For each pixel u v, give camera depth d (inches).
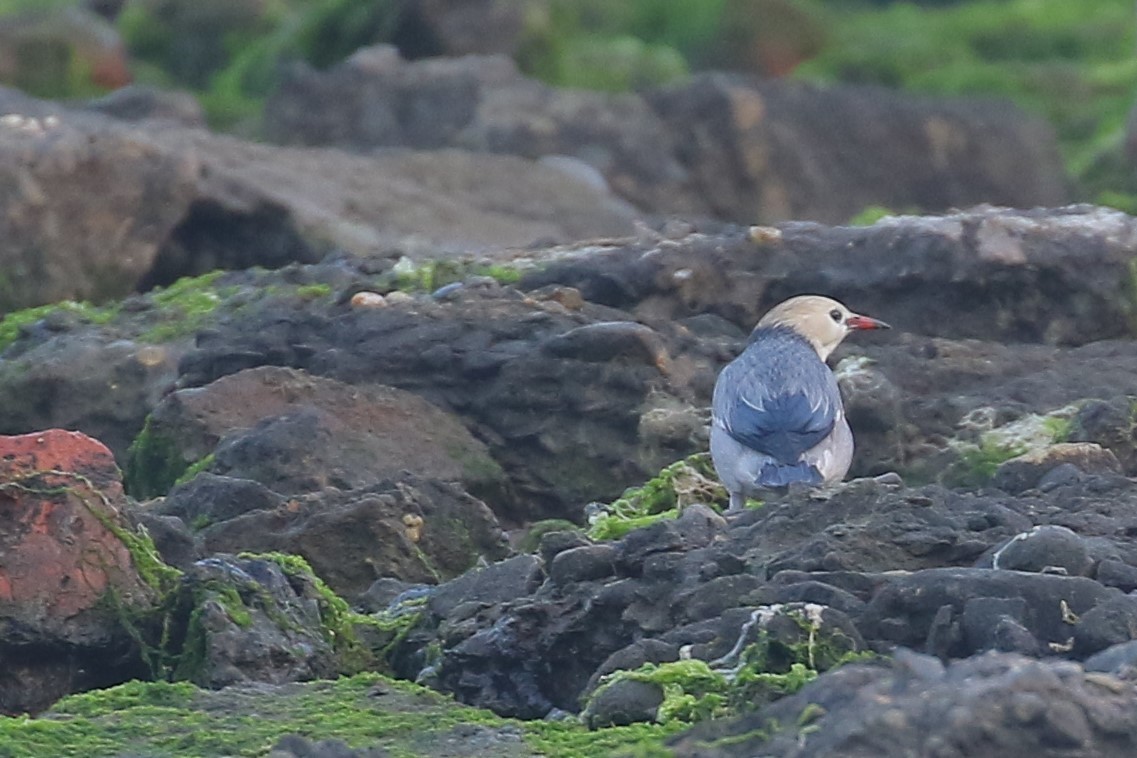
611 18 1854.1
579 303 677.3
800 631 373.7
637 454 621.9
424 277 709.9
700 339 663.1
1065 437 603.2
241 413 606.5
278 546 500.7
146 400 690.8
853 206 1391.5
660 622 401.4
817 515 426.9
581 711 386.9
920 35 1963.6
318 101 1397.6
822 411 544.4
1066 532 399.2
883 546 408.8
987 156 1433.3
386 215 1034.1
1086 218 715.4
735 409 545.6
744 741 330.0
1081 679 325.7
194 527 523.2
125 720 381.1
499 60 1409.9
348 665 436.1
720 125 1364.4
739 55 1857.8
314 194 1011.9
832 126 1408.7
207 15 1705.2
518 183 1134.4
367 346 649.0
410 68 1400.1
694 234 754.2
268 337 665.6
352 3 1612.9
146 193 921.5
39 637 427.8
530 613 411.2
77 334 725.3
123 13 1734.7
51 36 1535.4
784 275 697.6
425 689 403.5
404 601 463.2
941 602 379.2
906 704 319.6
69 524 434.6
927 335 690.8
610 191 1285.7
